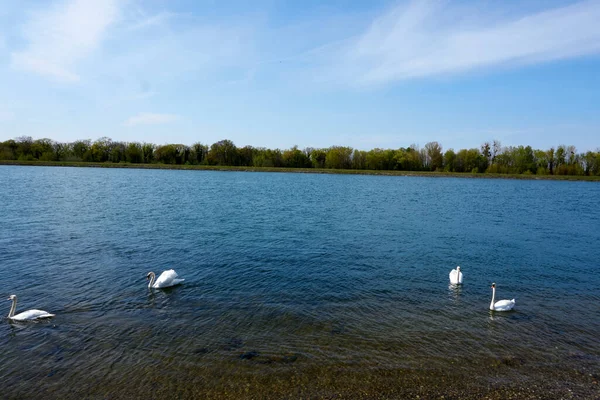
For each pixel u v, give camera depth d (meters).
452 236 36.03
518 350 14.65
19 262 24.41
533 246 32.69
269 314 17.62
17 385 12.06
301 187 87.88
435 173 146.62
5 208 44.56
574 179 137.00
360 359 13.77
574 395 11.98
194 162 165.62
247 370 12.99
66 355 13.79
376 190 84.44
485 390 12.12
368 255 28.36
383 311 18.20
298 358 13.80
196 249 28.81
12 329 15.64
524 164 149.00
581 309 19.03
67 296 19.25
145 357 13.73
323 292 20.64
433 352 14.36
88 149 153.38
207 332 15.73
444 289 21.56
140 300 19.03
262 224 39.34
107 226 36.12
